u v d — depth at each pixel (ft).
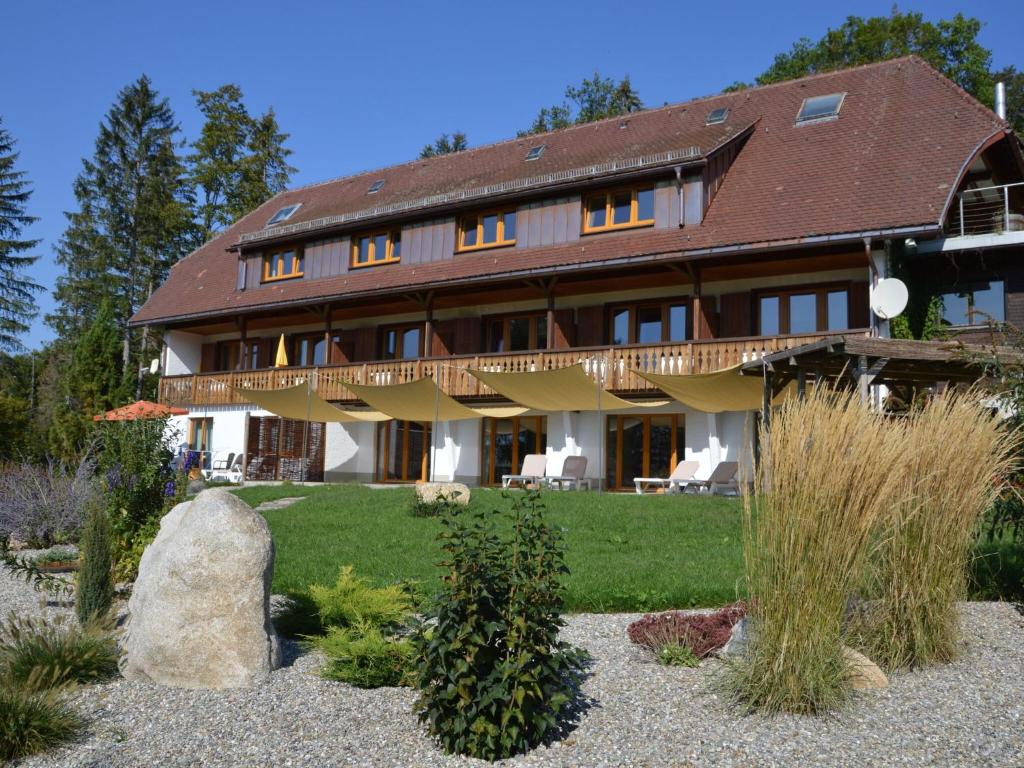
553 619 18.60
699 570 36.45
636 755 17.54
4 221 176.24
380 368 87.97
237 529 23.56
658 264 71.87
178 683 22.84
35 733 18.67
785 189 73.46
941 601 22.76
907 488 21.91
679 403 74.43
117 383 117.91
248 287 107.24
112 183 173.37
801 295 74.69
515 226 85.20
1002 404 27.09
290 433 96.48
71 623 26.84
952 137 70.74
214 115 166.91
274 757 18.04
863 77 85.51
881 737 17.94
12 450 102.73
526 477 79.66
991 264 71.10
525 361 78.95
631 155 84.69
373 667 22.52
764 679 19.52
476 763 17.58
